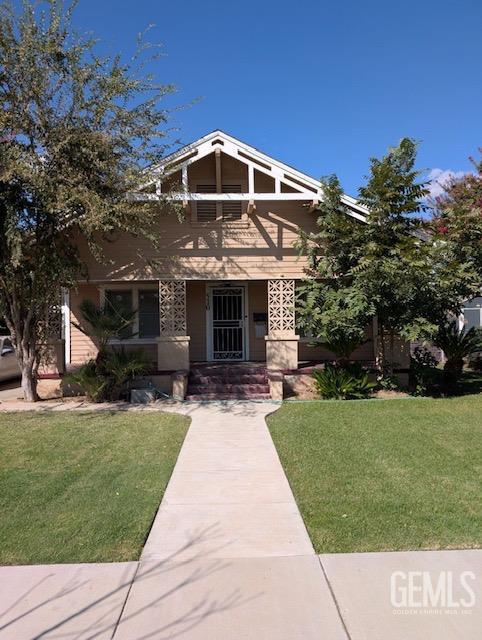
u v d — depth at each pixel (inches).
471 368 596.4
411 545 158.1
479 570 143.3
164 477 224.4
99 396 412.5
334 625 119.9
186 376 432.5
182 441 285.9
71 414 358.6
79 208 348.2
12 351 562.9
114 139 353.4
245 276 462.3
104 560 151.9
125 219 367.9
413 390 428.8
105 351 417.1
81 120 348.8
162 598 131.8
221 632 118.0
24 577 142.8
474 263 409.7
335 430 302.0
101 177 357.7
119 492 206.1
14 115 334.6
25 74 333.1
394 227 388.8
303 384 451.5
